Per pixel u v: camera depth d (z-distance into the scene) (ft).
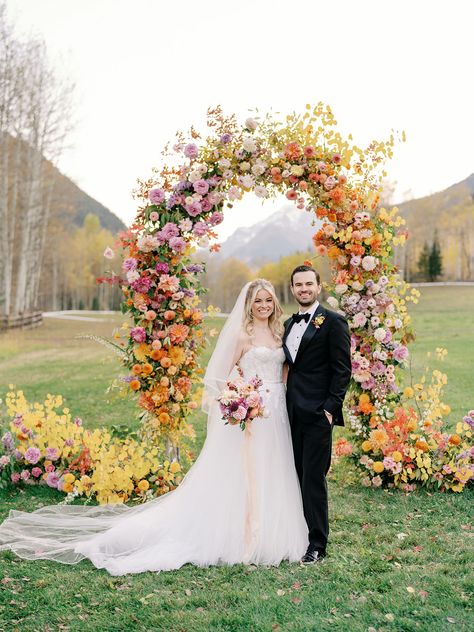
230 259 250.98
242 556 12.82
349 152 17.38
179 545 13.10
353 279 18.10
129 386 17.33
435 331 66.18
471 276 215.10
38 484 18.34
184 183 17.10
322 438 13.02
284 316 14.66
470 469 16.65
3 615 10.38
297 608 10.43
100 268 218.79
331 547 13.29
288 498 13.37
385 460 16.92
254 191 17.35
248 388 13.21
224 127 17.25
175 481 17.17
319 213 17.88
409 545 13.26
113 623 10.05
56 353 59.57
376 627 9.73
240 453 13.56
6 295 82.33
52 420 18.49
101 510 15.75
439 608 10.34
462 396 30.68
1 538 14.03
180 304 16.99
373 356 17.71
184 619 10.12
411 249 211.41
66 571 12.30
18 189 90.38
